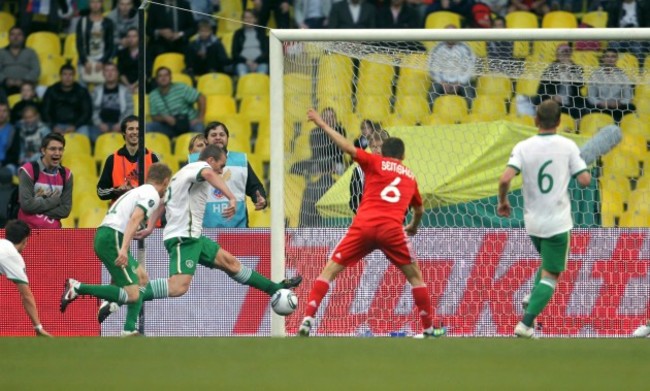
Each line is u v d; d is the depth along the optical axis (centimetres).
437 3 5878
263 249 3856
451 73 4131
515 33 3628
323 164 3912
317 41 3694
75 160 5741
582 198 3981
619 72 4075
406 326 3800
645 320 3800
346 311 3806
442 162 4000
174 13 5922
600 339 3078
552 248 3006
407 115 4259
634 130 4122
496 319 3809
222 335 3847
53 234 3925
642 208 4003
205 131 3947
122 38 5903
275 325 3581
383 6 5878
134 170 4003
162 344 2670
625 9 5909
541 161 3000
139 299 3475
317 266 3809
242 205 3947
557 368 2086
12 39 5928
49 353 2409
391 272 3803
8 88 5884
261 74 5912
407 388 1770
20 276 3591
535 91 4528
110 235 3434
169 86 5719
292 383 1839
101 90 5844
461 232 3828
